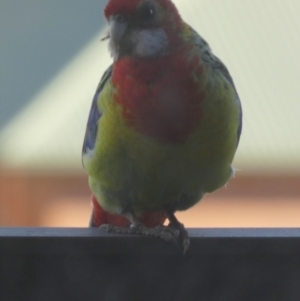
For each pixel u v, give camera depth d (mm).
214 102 6852
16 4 17188
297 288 6281
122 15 6824
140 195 7402
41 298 6164
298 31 16016
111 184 7344
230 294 6305
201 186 7383
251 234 6375
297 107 15258
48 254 6137
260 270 6289
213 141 6961
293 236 6262
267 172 14539
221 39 15719
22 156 14945
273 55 15727
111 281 6234
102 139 7102
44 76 16031
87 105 15258
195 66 6785
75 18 16703
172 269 6309
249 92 15359
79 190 14773
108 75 7418
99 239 6176
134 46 6793
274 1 16375
